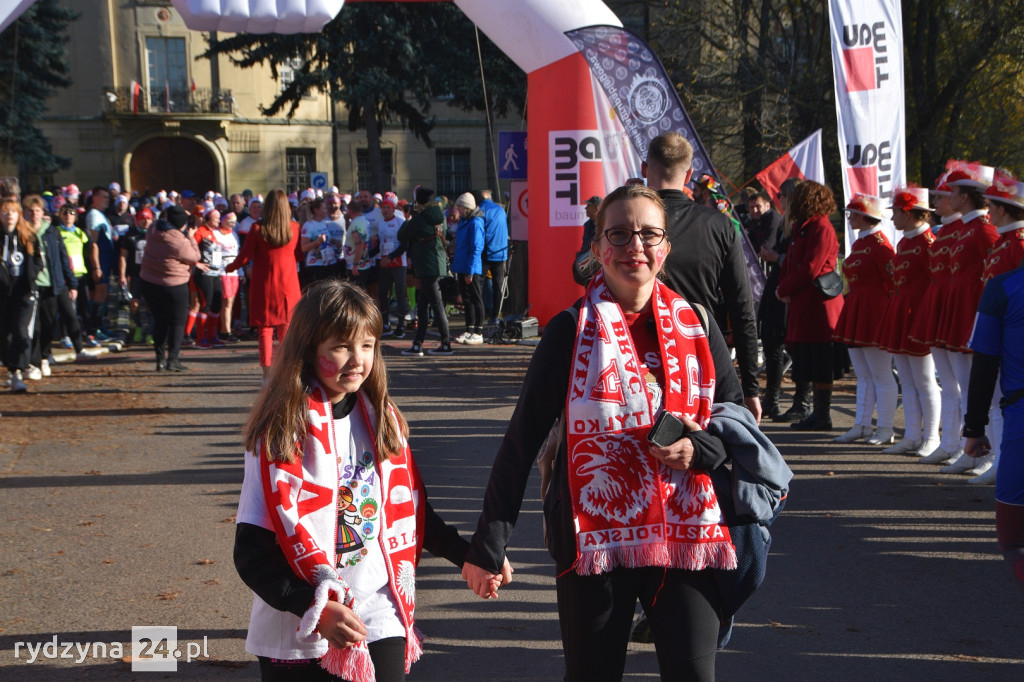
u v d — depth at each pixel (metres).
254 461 2.26
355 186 41.25
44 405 9.24
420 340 12.55
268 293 8.99
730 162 22.05
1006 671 3.65
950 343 6.23
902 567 4.81
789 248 7.82
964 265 6.15
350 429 2.38
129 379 10.79
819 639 3.96
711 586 2.54
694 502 2.50
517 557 5.04
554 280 8.79
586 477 2.48
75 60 38.91
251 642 2.31
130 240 14.20
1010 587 4.54
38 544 5.16
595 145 8.54
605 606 2.49
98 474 6.67
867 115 9.15
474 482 6.41
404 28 26.42
